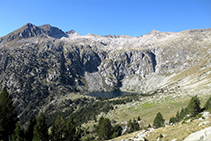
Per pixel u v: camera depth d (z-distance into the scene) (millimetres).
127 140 37844
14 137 42156
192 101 56281
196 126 28609
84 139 94375
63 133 46656
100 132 63906
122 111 131750
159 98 143625
